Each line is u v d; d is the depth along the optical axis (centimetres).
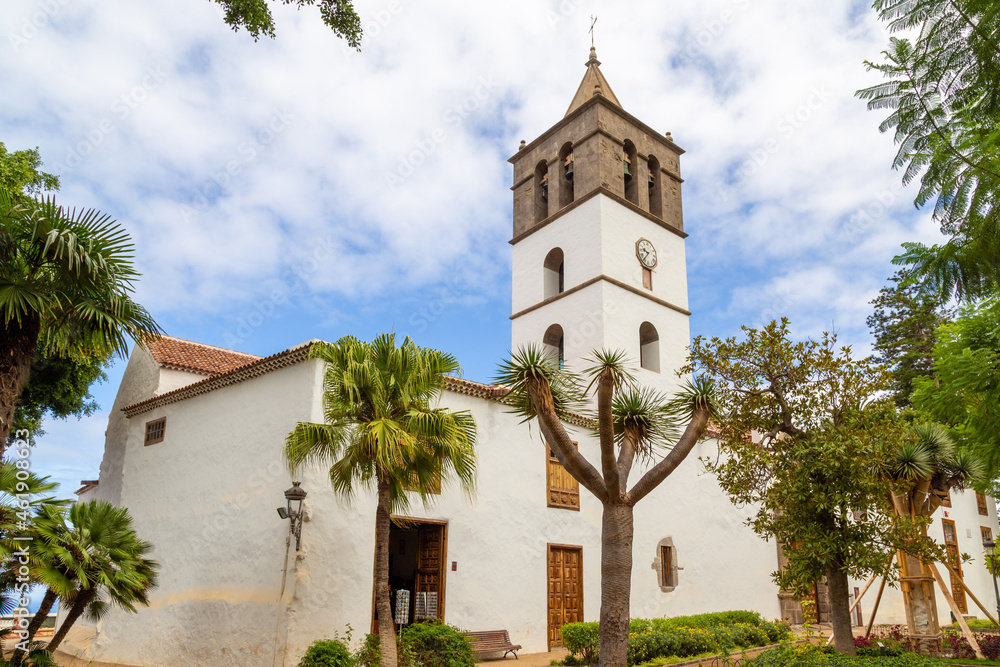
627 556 902
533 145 2903
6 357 853
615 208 2544
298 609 1226
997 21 682
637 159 2720
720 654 1505
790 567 1168
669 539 2008
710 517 2166
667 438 1052
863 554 1093
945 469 1465
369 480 1168
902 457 1361
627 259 2523
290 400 1391
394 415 1131
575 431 1828
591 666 1421
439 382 1196
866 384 1150
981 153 777
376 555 1073
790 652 1147
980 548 3050
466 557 1509
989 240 791
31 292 848
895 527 1135
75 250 871
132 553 1138
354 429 1118
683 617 1853
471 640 1414
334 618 1273
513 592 1582
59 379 1934
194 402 1662
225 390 1580
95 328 942
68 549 1027
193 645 1390
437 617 1428
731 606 2122
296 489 1251
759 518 1238
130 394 2034
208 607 1393
